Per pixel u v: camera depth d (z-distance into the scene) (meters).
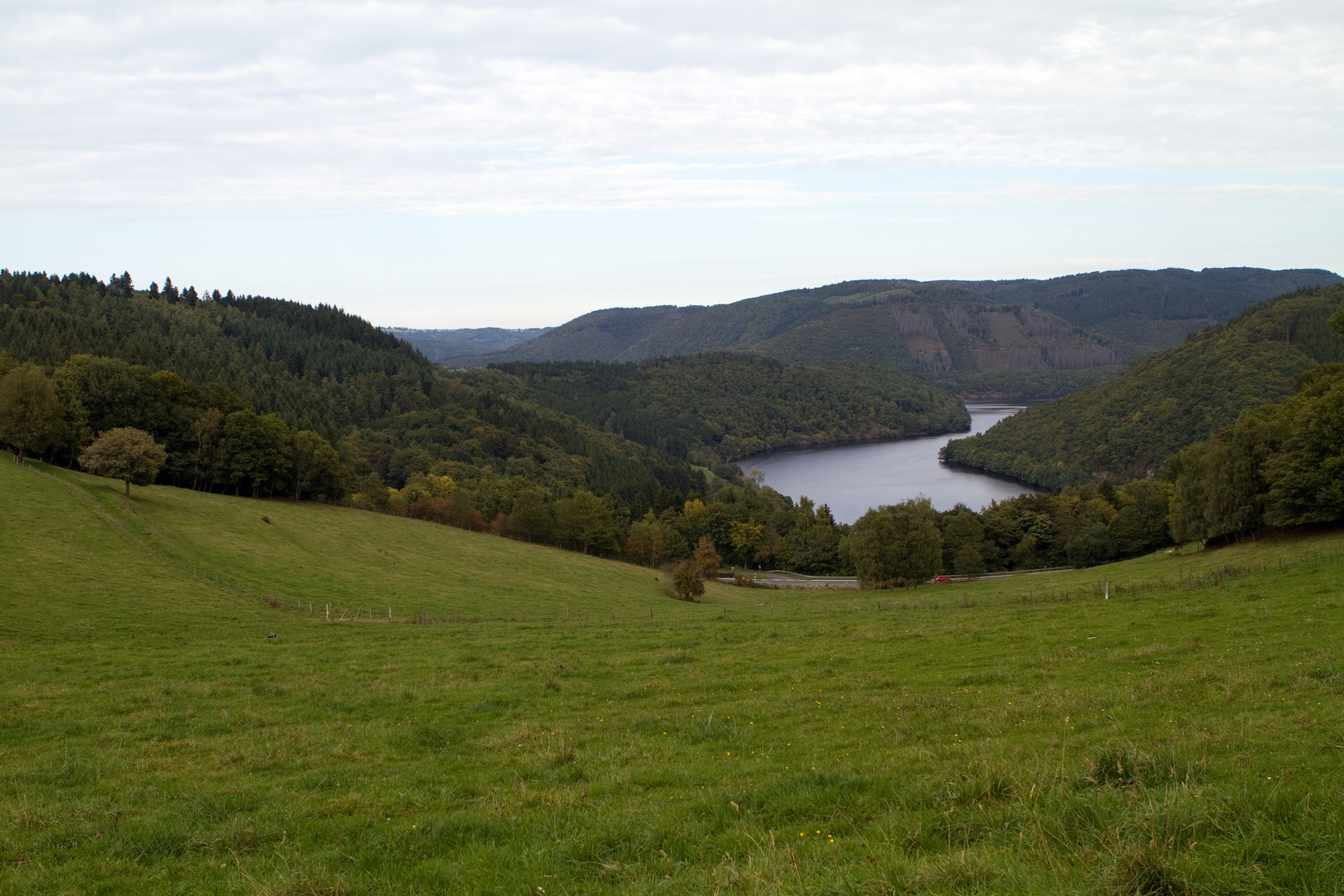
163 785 14.05
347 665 27.05
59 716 19.77
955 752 13.28
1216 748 11.63
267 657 28.78
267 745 16.56
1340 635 20.59
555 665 25.88
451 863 9.65
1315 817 8.04
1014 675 20.08
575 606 57.25
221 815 12.20
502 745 16.27
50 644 31.62
